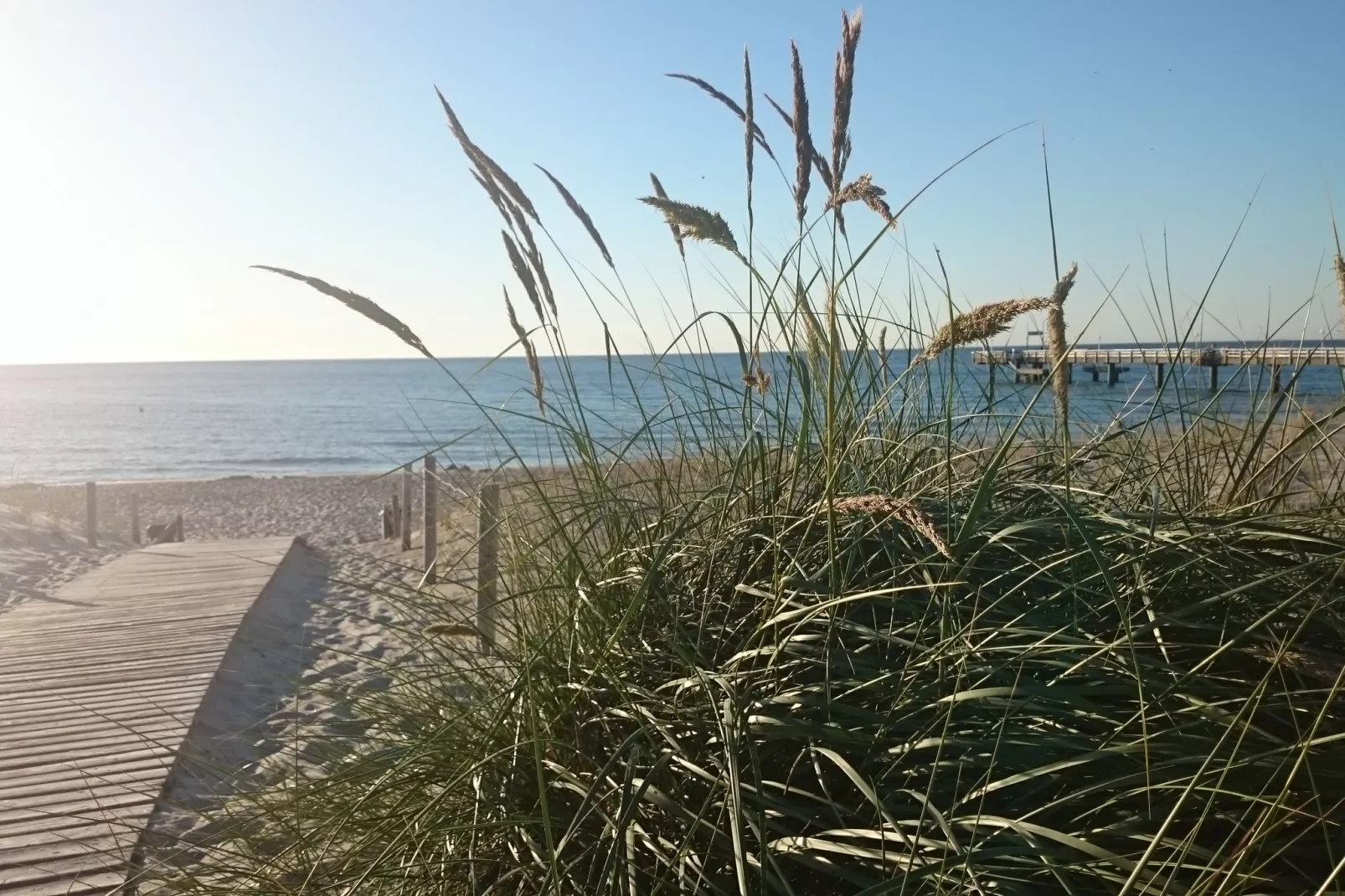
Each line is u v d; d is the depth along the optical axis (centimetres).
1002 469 237
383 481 2750
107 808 370
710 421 277
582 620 219
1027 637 183
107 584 895
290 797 249
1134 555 188
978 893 141
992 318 161
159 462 4053
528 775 195
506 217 256
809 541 223
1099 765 162
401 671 259
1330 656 172
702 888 166
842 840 163
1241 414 259
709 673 184
